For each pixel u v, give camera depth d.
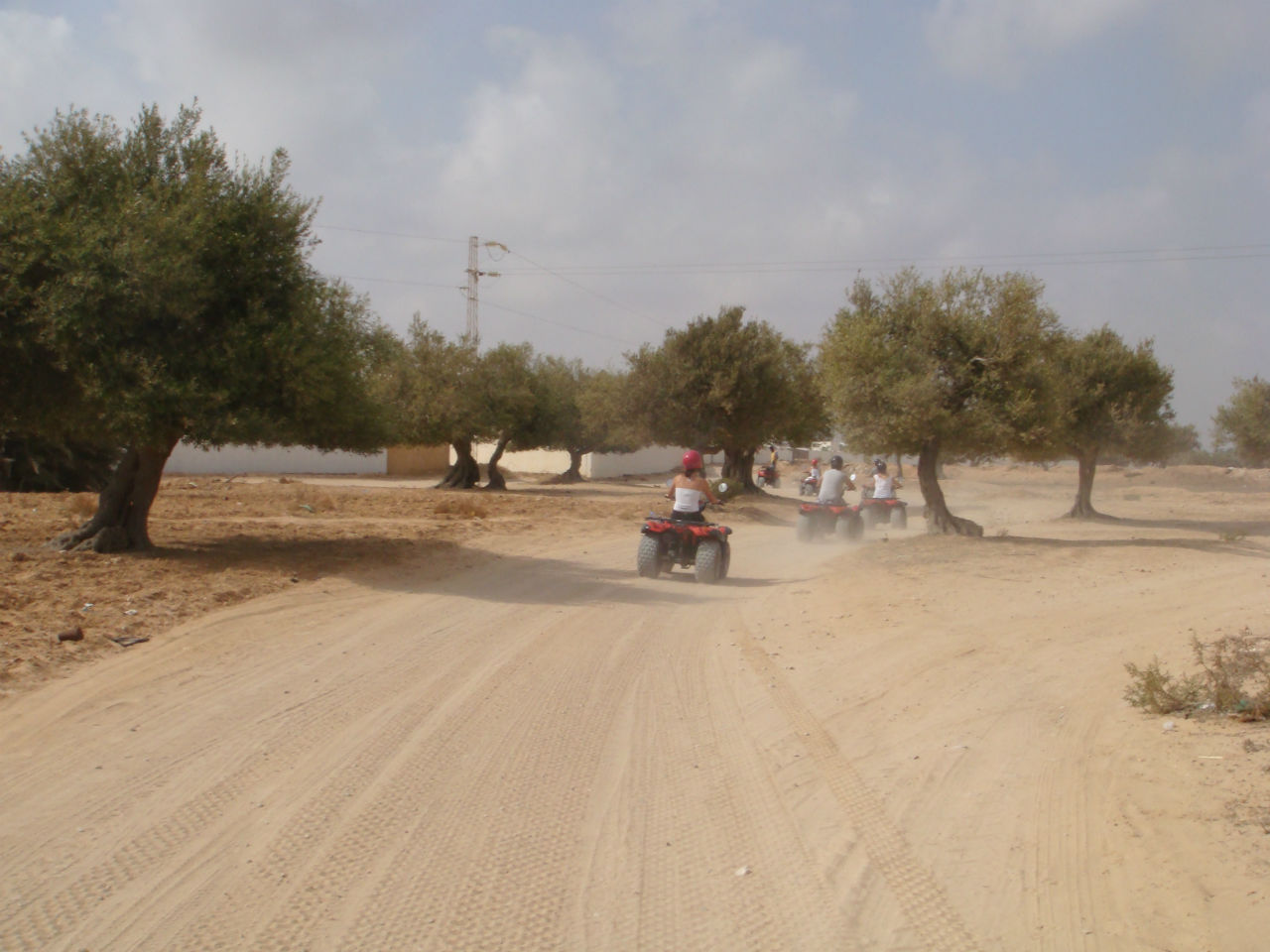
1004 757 5.87
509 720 6.71
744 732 6.53
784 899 4.10
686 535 14.01
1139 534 22.70
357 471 53.47
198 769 5.60
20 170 12.30
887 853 4.57
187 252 11.73
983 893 4.12
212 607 10.18
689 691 7.59
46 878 4.23
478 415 38.34
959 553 15.74
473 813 5.04
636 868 4.41
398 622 9.99
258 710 6.74
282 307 12.95
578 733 6.46
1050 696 7.20
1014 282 16.58
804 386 34.75
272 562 13.46
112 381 11.53
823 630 10.07
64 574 11.29
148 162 12.89
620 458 66.50
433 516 24.25
